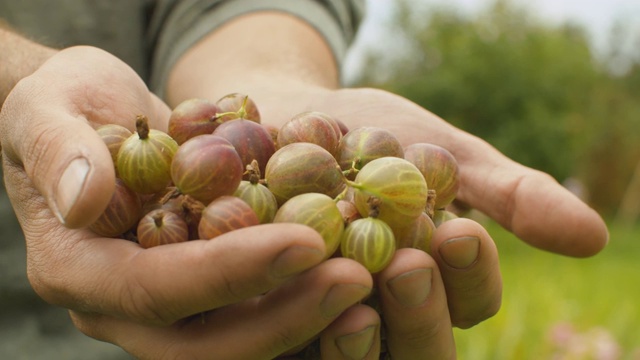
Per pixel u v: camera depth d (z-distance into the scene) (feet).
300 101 1.30
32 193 0.95
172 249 0.83
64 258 0.90
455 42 10.32
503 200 1.16
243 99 1.08
